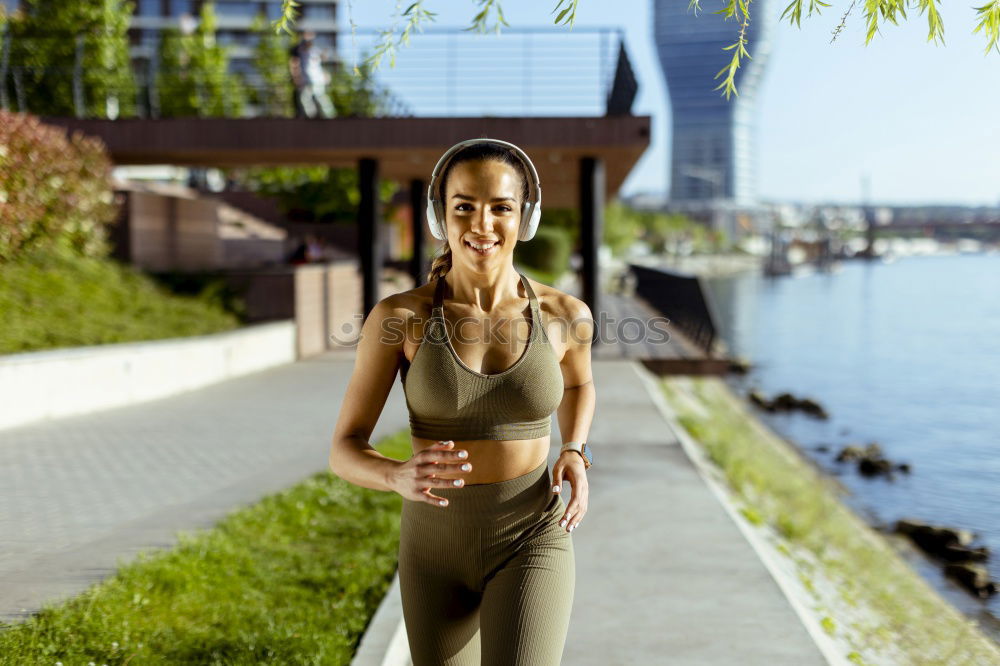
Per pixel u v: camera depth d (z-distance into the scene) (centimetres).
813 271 14488
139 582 468
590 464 244
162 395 1229
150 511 638
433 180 238
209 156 1738
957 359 3020
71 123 1653
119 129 1652
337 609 459
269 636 411
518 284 244
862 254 19938
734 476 933
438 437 232
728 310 5562
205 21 3011
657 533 598
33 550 539
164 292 1564
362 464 221
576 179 2136
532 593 223
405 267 2967
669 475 779
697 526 615
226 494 692
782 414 1947
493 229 227
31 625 407
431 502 209
